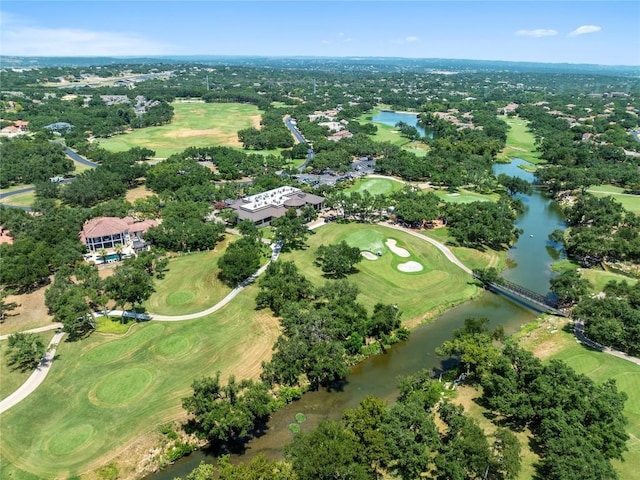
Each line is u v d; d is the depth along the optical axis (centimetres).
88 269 10400
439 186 19562
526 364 6894
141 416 6775
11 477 5809
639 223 13825
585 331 8850
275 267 10456
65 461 6059
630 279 11238
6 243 11925
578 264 12431
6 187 18475
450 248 13088
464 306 10281
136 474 6012
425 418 5938
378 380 7812
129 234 12962
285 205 15250
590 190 18825
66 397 7150
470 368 7631
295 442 5716
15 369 7800
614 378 7531
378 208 15238
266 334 8806
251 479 5062
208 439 6550
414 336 9125
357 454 5550
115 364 7931
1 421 6669
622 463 5878
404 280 11181
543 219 16475
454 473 5244
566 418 5841
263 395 6606
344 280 9812
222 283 10819
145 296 9738
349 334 8612
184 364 7938
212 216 15100
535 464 5819
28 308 9894
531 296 10288
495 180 19188
